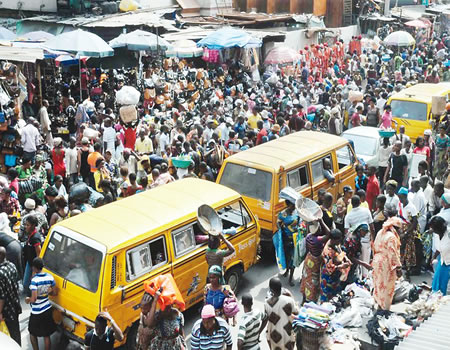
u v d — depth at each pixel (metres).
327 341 7.30
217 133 14.59
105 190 10.97
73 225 8.05
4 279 7.52
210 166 13.55
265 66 26.47
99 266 7.44
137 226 8.08
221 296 7.52
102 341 6.68
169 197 9.20
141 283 7.79
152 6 28.36
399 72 26.95
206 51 24.02
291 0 33.81
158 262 8.15
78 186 10.54
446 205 9.24
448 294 8.83
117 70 22.22
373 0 38.09
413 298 8.94
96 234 7.77
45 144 14.90
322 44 29.19
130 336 7.82
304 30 29.72
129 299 7.65
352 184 13.28
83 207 10.23
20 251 9.16
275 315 7.15
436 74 26.69
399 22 38.59
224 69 24.11
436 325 7.10
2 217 9.45
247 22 28.95
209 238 8.43
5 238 9.17
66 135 17.98
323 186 12.12
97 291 7.36
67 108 18.30
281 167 10.98
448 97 19.06
